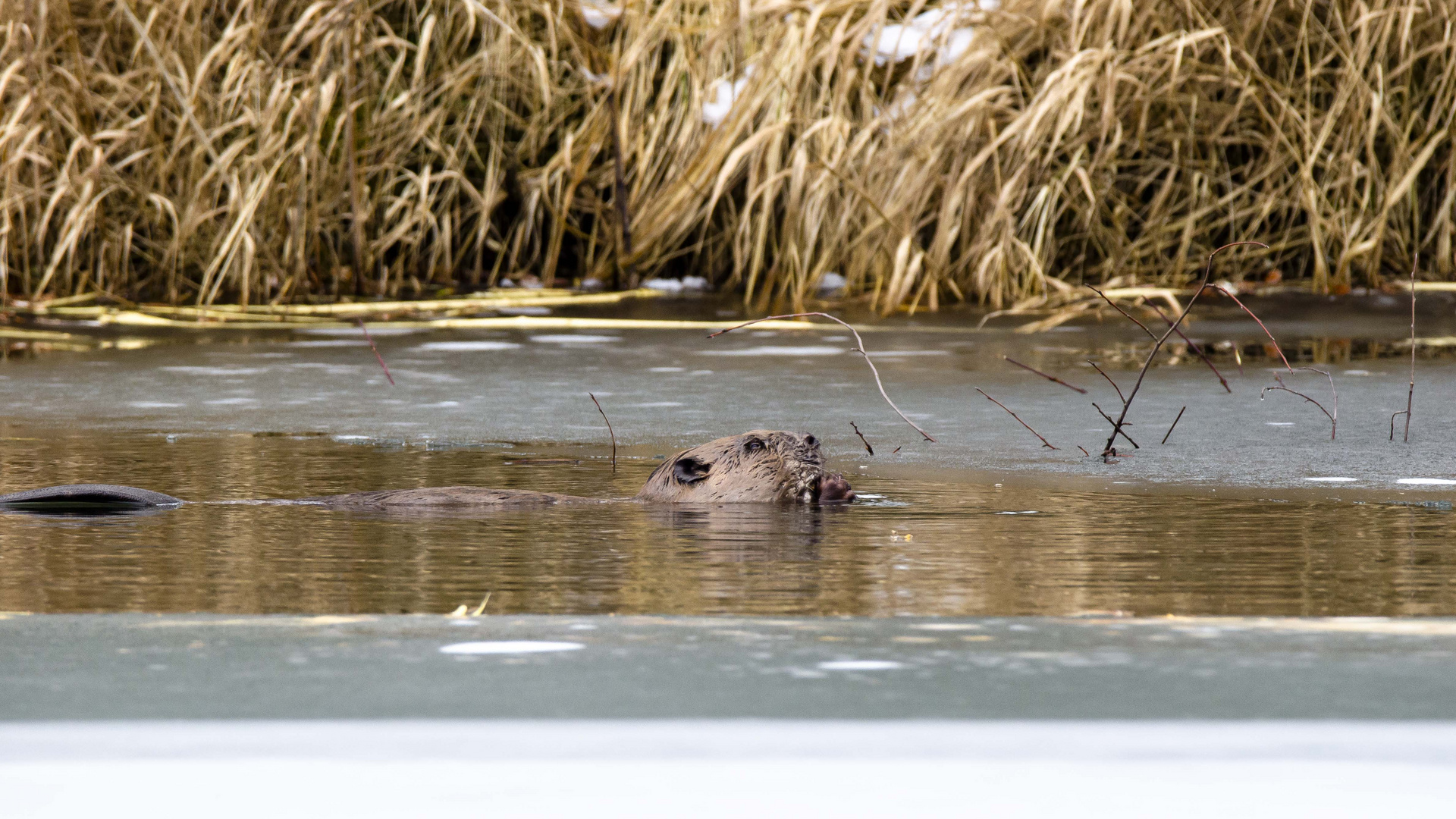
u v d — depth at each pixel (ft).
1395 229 151.23
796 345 116.88
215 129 143.84
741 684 29.32
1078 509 57.11
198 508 57.26
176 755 25.07
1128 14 140.05
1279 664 30.78
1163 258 147.74
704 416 84.99
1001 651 32.04
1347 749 25.39
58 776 24.07
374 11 155.33
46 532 51.70
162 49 143.74
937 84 141.49
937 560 46.50
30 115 140.26
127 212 146.92
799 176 139.44
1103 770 24.47
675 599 40.24
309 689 28.78
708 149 146.41
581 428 81.00
